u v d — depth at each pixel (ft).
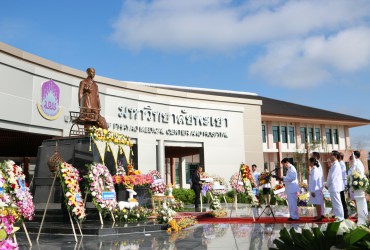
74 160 39.04
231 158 89.15
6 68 53.67
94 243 26.18
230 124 90.33
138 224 32.89
